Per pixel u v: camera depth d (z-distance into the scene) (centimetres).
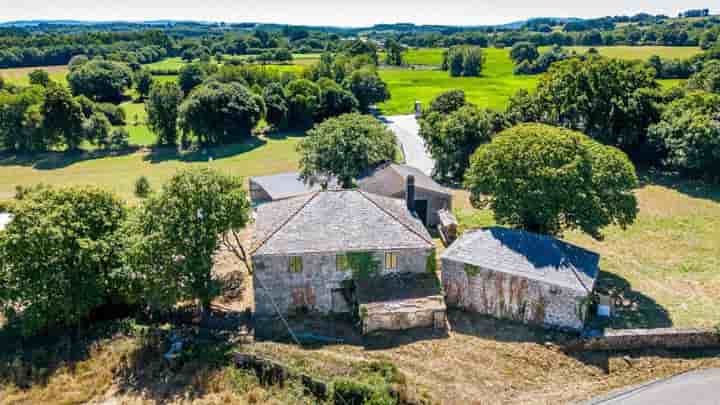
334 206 3691
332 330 3366
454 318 3416
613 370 2936
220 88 10469
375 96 12775
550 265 3284
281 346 3103
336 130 5609
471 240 3572
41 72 14050
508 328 3291
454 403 2653
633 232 4941
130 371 2986
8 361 3048
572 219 3859
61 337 3288
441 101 9012
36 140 10038
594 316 3434
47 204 3288
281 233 3488
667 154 6869
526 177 3825
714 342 3086
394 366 2839
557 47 19100
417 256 3512
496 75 17975
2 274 3098
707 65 9931
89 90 14000
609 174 3800
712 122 6000
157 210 3297
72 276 3178
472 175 4169
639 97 6956
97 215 3422
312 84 12106
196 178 3394
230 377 2870
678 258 4359
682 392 2741
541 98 7638
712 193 5950
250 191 6084
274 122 11600
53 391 2830
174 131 10538
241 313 3553
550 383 2847
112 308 3631
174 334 3256
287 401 2672
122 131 10400
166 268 3183
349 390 2595
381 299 3328
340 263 3456
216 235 3331
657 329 3111
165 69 18050
